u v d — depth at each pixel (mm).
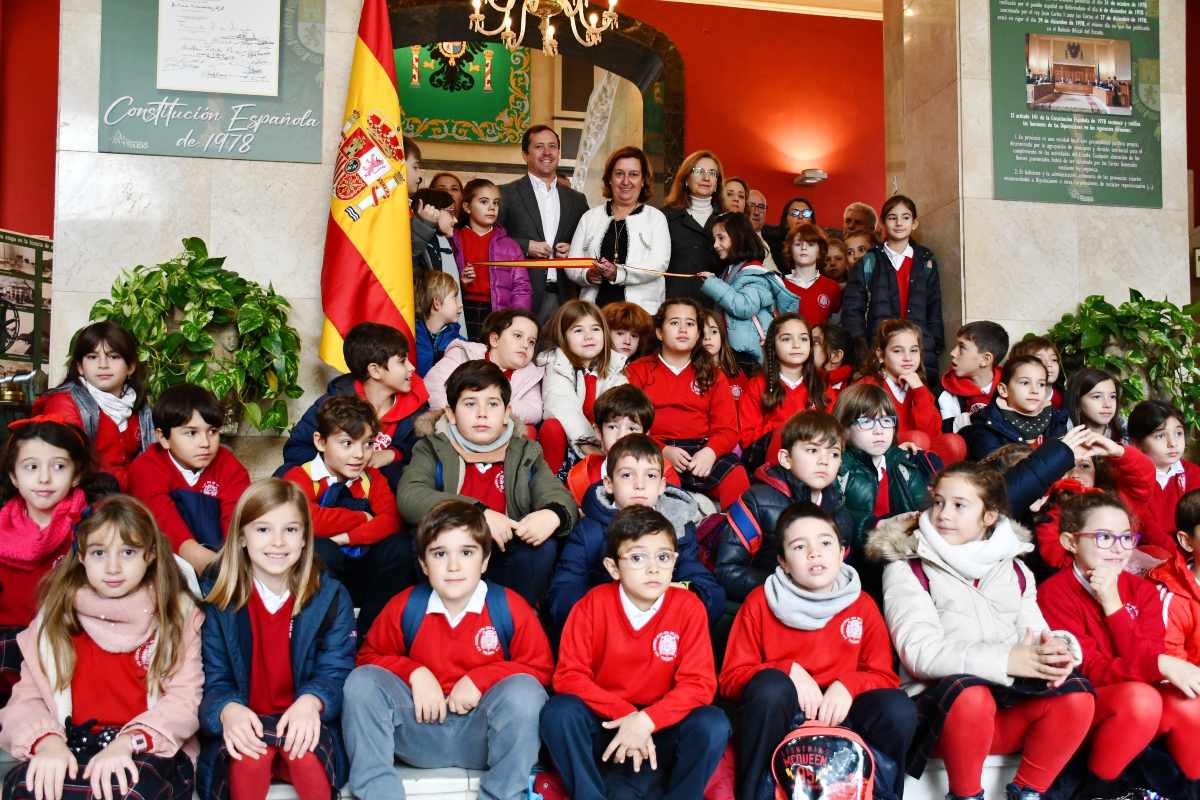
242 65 4559
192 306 4078
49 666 2471
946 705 2635
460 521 2662
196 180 4512
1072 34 5379
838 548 2771
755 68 9656
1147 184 5406
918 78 5680
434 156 10469
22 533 2795
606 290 5336
